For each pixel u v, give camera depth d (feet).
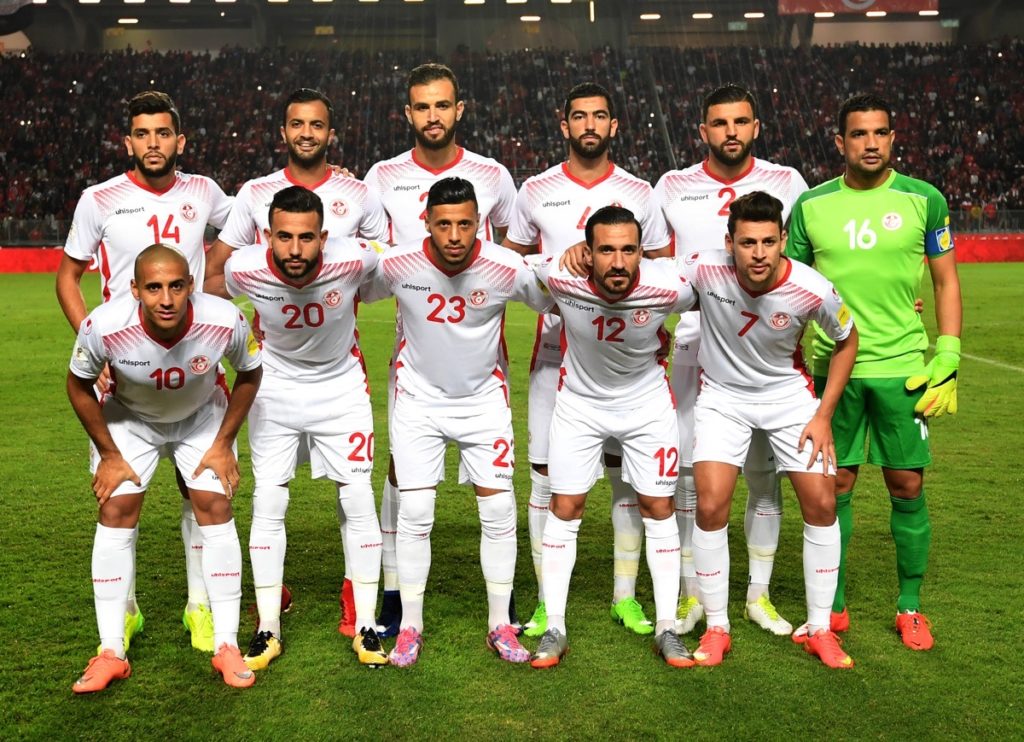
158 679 11.10
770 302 11.35
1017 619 12.61
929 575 14.20
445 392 11.90
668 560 12.12
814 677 11.04
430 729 9.88
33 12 99.81
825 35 111.24
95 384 12.08
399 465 11.84
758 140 98.12
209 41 110.32
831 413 11.76
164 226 13.05
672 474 12.06
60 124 93.71
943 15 109.91
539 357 13.33
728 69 102.63
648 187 13.61
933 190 12.16
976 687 10.73
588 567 15.06
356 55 105.19
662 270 11.62
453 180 11.07
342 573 14.67
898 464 12.15
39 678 11.07
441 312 11.53
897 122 97.50
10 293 57.26
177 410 11.41
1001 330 39.55
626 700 10.50
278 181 13.35
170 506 17.93
